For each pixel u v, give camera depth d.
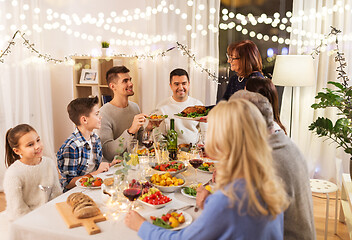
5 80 3.74
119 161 2.32
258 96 1.37
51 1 4.17
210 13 3.77
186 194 1.74
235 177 1.03
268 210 1.04
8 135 1.92
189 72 3.97
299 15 3.56
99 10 4.26
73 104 2.21
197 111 2.46
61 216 1.51
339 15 3.49
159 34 3.98
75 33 4.34
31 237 1.42
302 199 1.33
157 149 2.29
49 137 4.20
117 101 2.85
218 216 1.04
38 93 4.08
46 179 1.97
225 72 3.90
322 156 3.74
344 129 2.56
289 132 3.61
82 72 4.21
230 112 1.04
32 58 3.98
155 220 1.41
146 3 3.99
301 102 3.72
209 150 1.09
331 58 3.59
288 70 3.27
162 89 4.08
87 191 1.81
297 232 1.34
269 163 1.05
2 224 1.89
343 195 2.84
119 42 4.23
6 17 3.72
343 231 2.81
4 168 3.70
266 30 3.76
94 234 1.36
